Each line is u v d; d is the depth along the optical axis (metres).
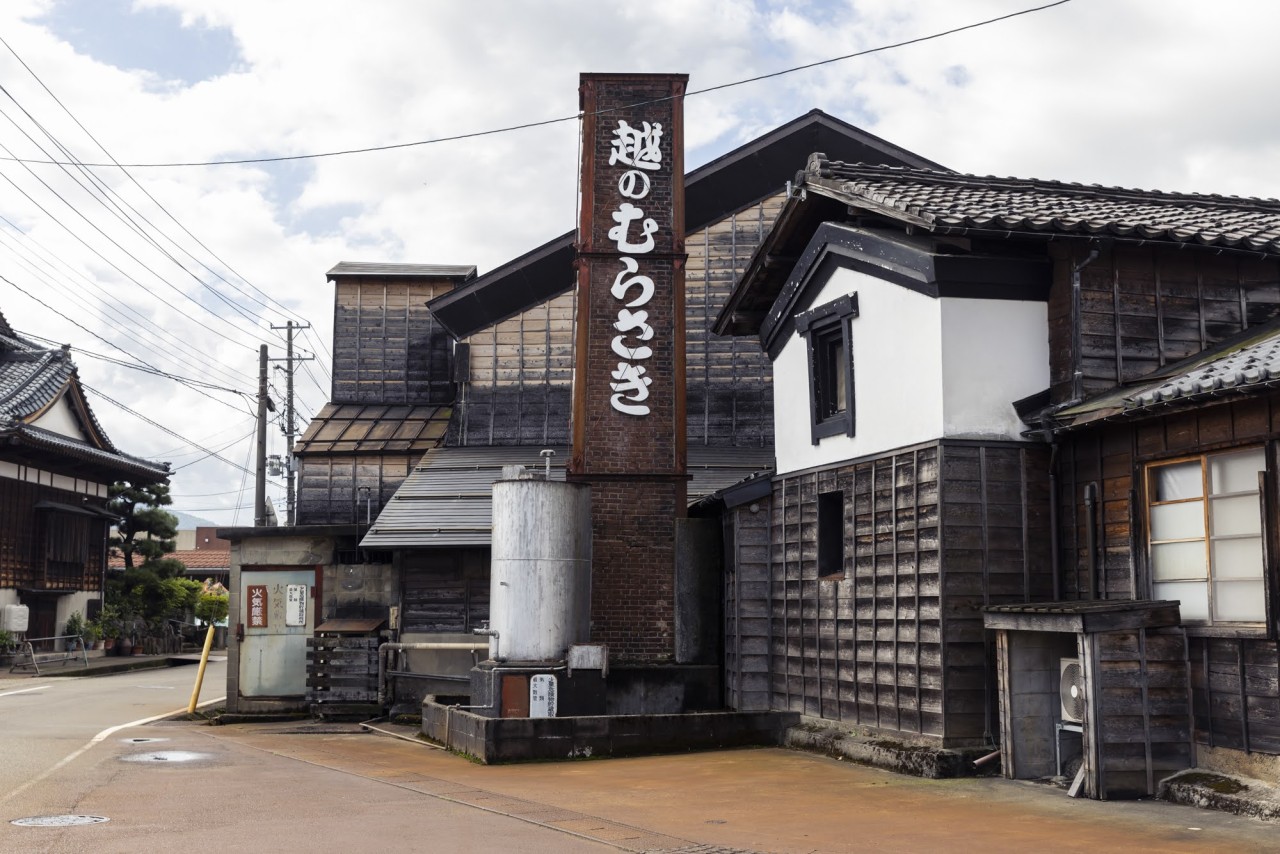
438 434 27.50
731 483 21.56
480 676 14.52
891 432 12.50
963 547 11.42
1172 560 10.21
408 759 12.91
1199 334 11.76
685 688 16.61
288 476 43.72
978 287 11.71
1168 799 9.49
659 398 17.66
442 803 9.59
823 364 14.23
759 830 8.42
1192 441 9.92
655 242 18.09
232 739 15.57
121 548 43.91
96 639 38.91
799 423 14.73
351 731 17.27
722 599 16.95
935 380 11.67
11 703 22.38
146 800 9.70
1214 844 7.78
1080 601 10.74
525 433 25.02
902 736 11.93
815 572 13.98
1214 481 9.77
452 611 19.59
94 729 16.92
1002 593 11.44
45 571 36.50
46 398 36.62
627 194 18.20
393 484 26.98
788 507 14.80
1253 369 8.92
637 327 17.83
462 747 13.29
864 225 13.30
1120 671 9.73
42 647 36.97
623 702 16.44
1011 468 11.61
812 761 12.27
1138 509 10.50
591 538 16.94
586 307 17.89
